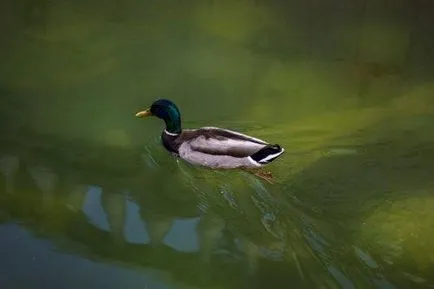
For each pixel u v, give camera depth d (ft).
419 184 35.58
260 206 34.27
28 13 52.19
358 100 43.75
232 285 30.17
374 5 54.29
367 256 31.12
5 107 41.63
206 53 48.29
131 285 30.35
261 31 51.13
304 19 52.70
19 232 33.12
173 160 38.04
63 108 41.91
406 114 42.37
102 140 39.42
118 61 46.96
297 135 39.78
